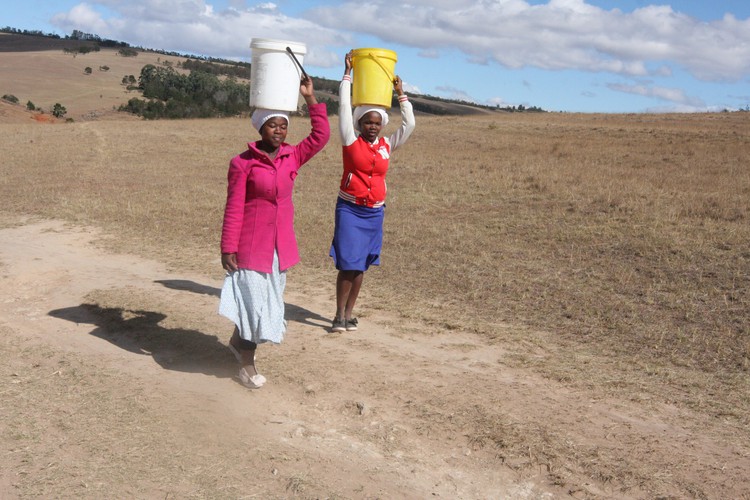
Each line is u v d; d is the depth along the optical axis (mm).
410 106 6246
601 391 5133
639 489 3873
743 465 4113
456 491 3932
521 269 8773
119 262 9195
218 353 5801
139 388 5098
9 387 5086
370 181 6105
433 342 6227
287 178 4891
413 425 4582
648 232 10281
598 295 7695
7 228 11469
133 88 129750
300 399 4992
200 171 19281
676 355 5992
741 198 13211
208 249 9922
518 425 4531
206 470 4016
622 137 32719
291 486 3881
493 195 14305
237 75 170750
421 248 9867
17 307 7301
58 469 3969
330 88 73062
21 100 108125
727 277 8188
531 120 43844
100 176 17734
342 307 6414
